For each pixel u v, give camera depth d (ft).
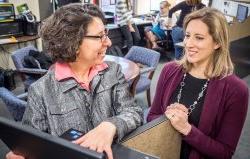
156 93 4.83
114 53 14.34
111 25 17.47
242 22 14.01
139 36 19.06
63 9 2.92
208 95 4.13
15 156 2.34
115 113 3.27
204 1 18.65
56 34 2.86
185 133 3.72
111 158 2.23
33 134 1.88
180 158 4.06
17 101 6.22
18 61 10.25
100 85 3.21
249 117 10.93
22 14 14.01
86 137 2.37
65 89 3.04
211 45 4.11
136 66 9.71
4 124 2.02
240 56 14.51
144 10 22.00
